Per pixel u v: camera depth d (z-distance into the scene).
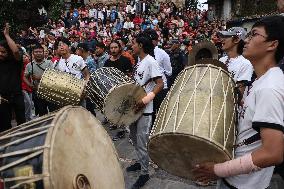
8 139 2.26
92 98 4.76
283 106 1.97
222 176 2.13
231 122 2.30
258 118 1.97
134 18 24.83
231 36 4.00
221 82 2.50
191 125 2.20
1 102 5.32
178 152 2.30
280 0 3.99
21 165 2.08
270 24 2.09
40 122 2.31
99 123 2.72
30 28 13.86
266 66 2.14
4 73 5.38
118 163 2.81
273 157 1.92
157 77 4.38
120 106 4.43
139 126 4.46
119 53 6.67
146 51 4.47
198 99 2.34
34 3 13.71
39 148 2.09
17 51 5.28
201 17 31.28
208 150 2.16
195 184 4.55
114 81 4.62
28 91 6.97
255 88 2.12
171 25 22.55
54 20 20.42
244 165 2.00
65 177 2.11
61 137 2.19
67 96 5.02
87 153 2.40
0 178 2.09
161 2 31.41
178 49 8.74
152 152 2.44
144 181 4.52
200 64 2.67
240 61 3.87
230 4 24.69
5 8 11.77
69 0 28.52
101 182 2.47
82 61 6.16
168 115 2.36
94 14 25.59
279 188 4.06
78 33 18.64
